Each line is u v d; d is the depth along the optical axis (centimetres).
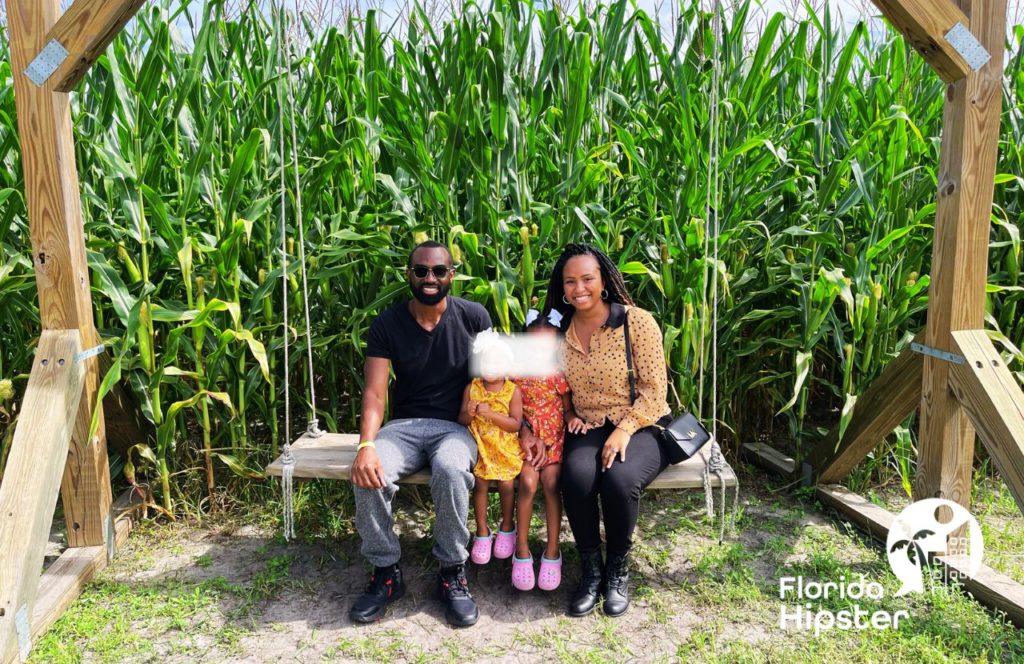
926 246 298
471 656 213
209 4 279
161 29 257
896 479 342
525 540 238
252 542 284
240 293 309
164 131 290
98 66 292
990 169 232
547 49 312
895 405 270
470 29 302
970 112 226
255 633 225
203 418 295
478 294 286
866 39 361
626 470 223
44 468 215
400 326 240
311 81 313
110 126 281
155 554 273
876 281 302
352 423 351
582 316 242
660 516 306
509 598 243
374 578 238
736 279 318
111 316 321
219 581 252
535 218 319
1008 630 222
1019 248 314
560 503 236
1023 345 338
